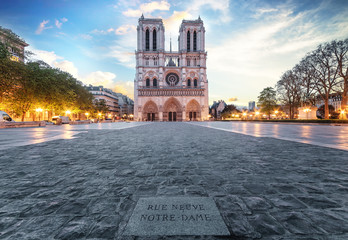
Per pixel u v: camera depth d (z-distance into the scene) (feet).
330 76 129.59
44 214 8.25
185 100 300.40
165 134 48.93
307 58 137.90
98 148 26.00
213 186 11.52
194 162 17.66
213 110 470.39
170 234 6.68
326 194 10.19
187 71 308.19
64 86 139.85
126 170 15.16
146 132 56.70
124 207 8.84
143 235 6.66
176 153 22.12
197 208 8.54
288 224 7.36
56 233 6.89
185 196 9.98
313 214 8.09
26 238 6.61
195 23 307.99
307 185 11.56
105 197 9.98
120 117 419.54
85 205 9.07
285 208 8.64
